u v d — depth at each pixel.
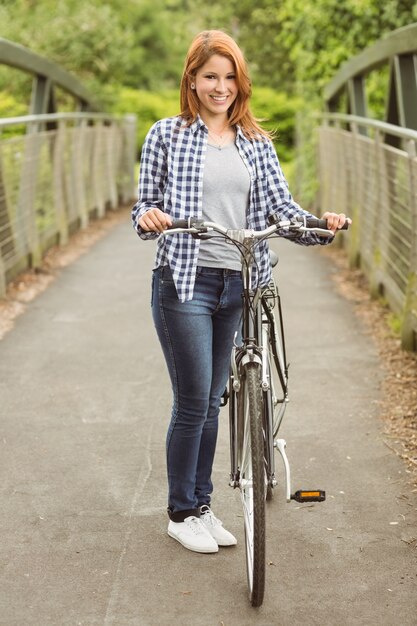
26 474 5.71
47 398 7.18
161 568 4.57
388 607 4.21
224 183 4.40
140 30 45.75
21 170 11.89
